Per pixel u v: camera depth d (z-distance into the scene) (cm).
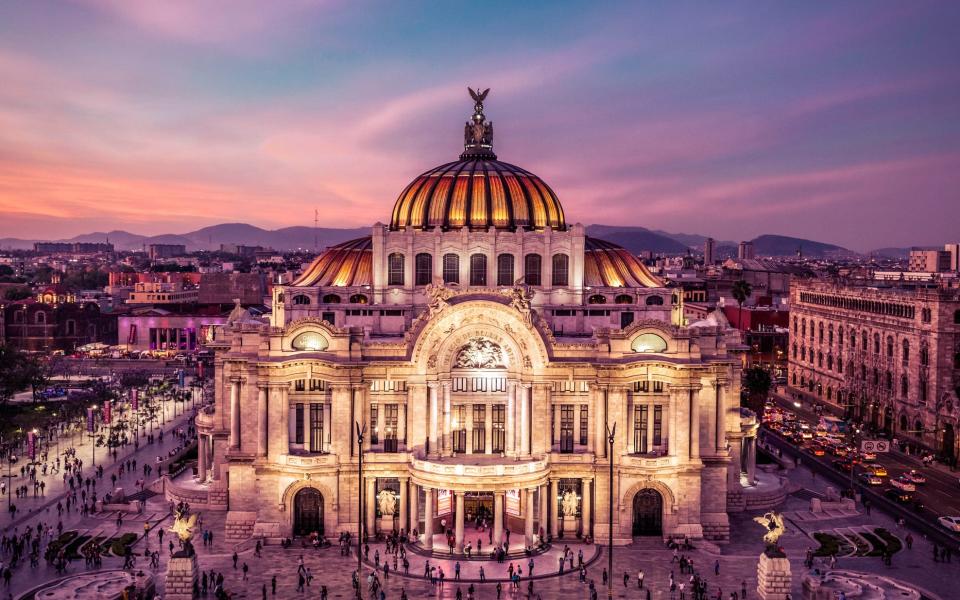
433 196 14738
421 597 10712
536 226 14688
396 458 12581
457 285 14175
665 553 12256
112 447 19025
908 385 19362
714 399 12925
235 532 12850
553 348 12669
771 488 14538
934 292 18312
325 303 14275
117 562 11675
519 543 12425
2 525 13338
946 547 12306
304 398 12644
